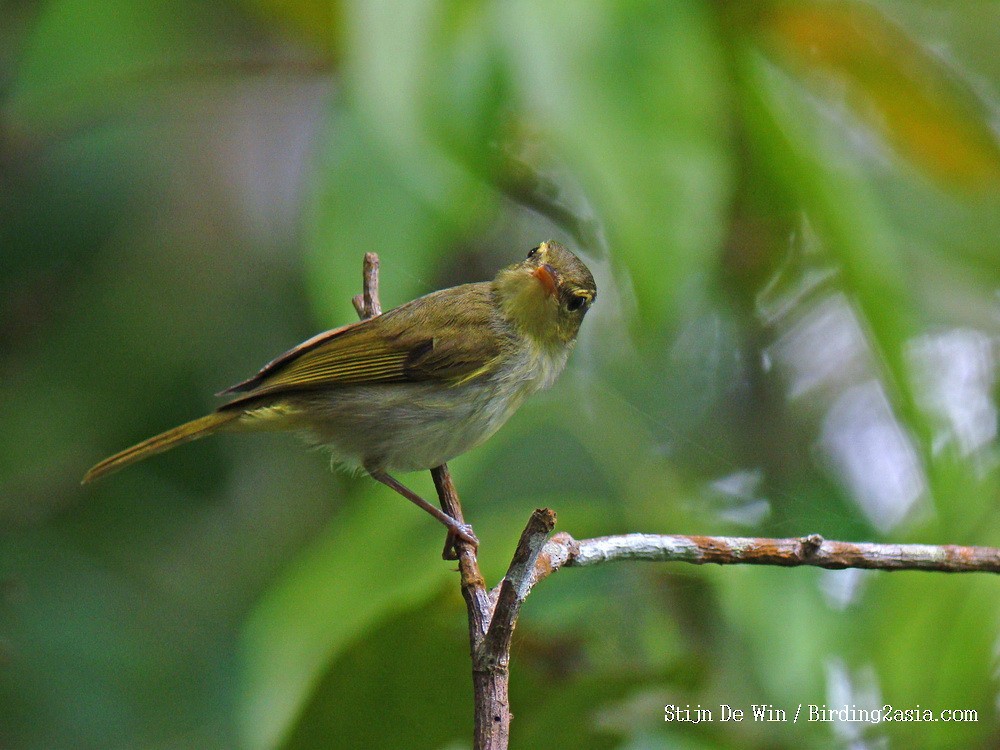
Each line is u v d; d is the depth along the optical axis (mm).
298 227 11156
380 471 9531
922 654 8719
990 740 8891
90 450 11891
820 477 12523
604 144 7406
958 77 10391
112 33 10008
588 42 7508
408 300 9914
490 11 7535
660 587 10391
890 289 9547
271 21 10125
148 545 12281
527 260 10195
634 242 7402
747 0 9469
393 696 8914
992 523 8984
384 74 7289
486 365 9477
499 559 9242
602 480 11031
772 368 13281
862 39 9898
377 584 8797
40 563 11992
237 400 9414
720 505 11648
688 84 7578
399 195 8578
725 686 10016
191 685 11648
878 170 11383
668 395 12672
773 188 9984
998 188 10727
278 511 12570
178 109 11477
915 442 9680
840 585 9609
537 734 9656
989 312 11680
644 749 9258
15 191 11930
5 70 11531
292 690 8414
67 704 11328
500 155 9250
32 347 12102
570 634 10148
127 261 11891
